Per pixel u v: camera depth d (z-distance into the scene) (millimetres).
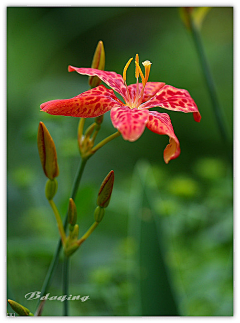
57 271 368
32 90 473
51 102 277
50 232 370
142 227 329
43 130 282
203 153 560
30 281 358
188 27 378
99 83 300
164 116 282
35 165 409
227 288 351
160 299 323
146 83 304
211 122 573
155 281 324
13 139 430
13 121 455
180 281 352
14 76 495
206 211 387
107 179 284
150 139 550
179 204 389
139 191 344
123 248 368
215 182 397
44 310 351
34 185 377
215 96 374
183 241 384
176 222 376
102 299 361
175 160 542
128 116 268
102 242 396
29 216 372
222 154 558
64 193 363
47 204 378
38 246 351
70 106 278
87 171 465
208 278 355
